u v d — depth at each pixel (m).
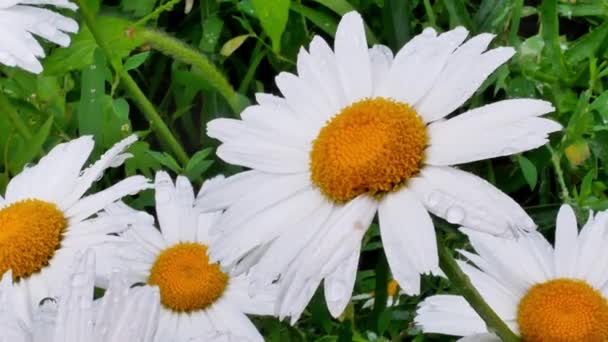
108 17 0.50
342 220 0.34
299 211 0.35
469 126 0.34
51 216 0.40
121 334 0.33
